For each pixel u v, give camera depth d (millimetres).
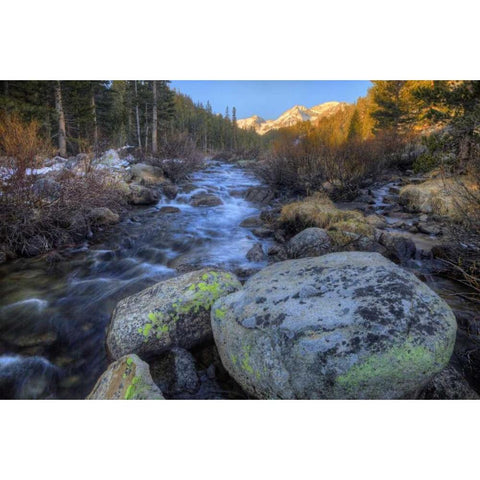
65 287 5250
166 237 7891
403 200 9898
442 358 2164
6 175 6566
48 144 8234
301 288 2760
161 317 3293
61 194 7020
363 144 14203
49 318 4336
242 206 11461
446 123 9297
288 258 5988
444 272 5086
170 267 6113
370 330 2195
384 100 25719
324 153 12336
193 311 3365
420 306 2369
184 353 3182
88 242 7414
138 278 5582
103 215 8570
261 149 39156
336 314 2375
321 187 11586
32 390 3188
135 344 3215
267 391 2375
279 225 8023
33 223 6609
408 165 16234
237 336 2617
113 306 4652
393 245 5758
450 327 2283
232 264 5918
